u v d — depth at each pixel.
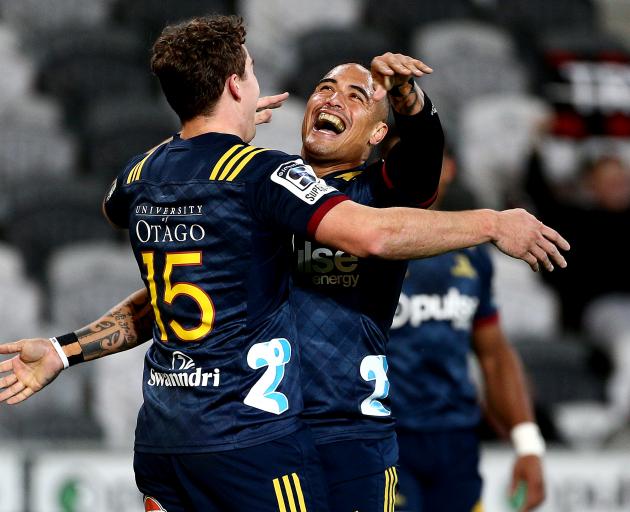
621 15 46.56
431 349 17.73
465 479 17.92
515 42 41.47
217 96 11.62
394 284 12.50
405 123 11.59
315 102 12.72
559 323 33.53
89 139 34.06
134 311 12.84
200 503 11.23
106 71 36.19
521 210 11.31
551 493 22.47
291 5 38.97
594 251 33.59
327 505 11.31
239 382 11.08
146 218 11.54
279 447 11.05
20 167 33.69
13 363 12.38
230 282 11.14
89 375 26.69
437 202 18.52
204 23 11.72
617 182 34.28
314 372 12.01
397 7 40.81
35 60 36.12
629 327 32.41
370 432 12.14
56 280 29.48
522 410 18.69
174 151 11.67
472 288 18.14
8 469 20.56
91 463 20.88
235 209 11.11
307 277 12.21
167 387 11.35
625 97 38.44
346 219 10.75
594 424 28.16
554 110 37.91
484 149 36.22
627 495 22.73
